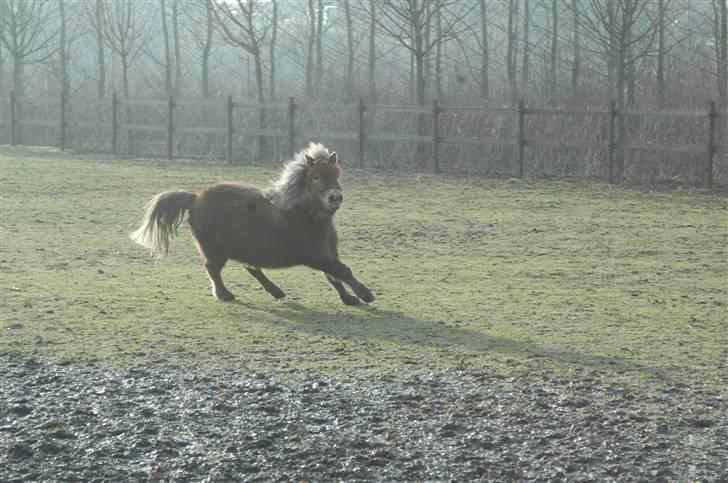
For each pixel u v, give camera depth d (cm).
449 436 706
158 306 1142
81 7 6150
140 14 5638
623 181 2659
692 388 812
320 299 1195
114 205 2130
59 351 930
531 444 691
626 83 3503
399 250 1585
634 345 955
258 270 1198
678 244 1642
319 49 4419
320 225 1135
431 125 3238
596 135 2931
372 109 3061
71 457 671
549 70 4512
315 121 3475
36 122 3912
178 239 1666
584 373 855
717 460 662
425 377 843
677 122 2783
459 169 3044
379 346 951
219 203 1175
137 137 3938
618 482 629
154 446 689
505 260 1491
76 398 791
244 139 3628
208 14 4431
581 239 1697
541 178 2758
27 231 1750
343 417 744
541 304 1158
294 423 732
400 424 730
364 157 3272
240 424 730
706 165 2541
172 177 2769
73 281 1295
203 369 871
